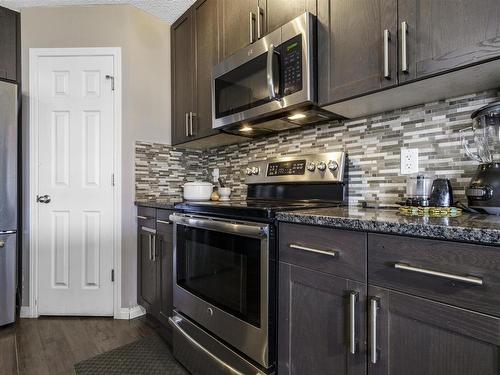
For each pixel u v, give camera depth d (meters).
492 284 0.67
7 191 2.10
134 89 2.38
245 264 1.29
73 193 2.32
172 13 2.43
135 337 1.99
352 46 1.25
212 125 1.98
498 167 1.04
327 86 1.34
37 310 2.30
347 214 1.09
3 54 2.34
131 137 2.36
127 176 2.33
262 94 1.59
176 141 2.50
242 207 1.34
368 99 1.30
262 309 1.20
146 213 2.22
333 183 1.65
